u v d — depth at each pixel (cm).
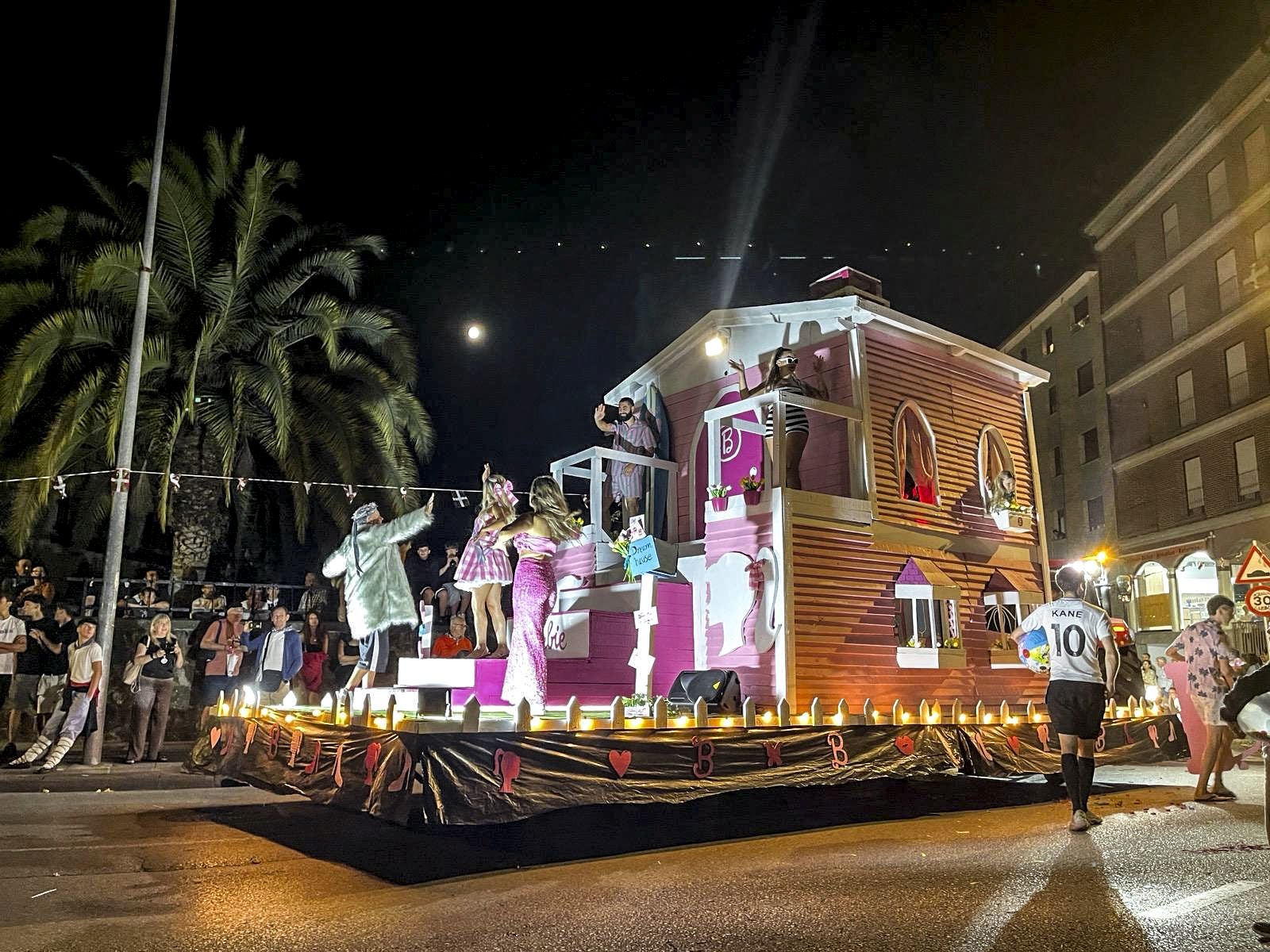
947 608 1273
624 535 1216
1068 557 4172
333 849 711
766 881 590
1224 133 3275
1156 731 1165
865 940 455
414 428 1850
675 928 480
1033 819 862
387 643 915
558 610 1373
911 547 1280
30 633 1298
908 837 764
